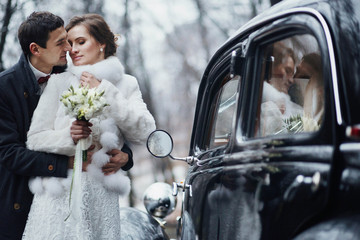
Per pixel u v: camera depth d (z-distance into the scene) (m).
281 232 2.38
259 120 2.90
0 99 3.64
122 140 3.88
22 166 3.56
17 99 3.68
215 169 3.15
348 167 2.10
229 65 3.38
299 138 2.39
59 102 3.70
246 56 3.01
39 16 3.75
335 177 2.14
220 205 2.99
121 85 3.92
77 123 3.55
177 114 33.75
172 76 31.77
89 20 3.89
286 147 2.46
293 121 3.01
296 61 2.79
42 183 3.59
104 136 3.67
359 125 2.01
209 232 3.13
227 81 3.41
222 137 3.36
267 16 2.93
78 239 3.54
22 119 3.70
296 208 2.29
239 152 2.85
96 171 3.66
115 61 3.87
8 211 3.61
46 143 3.57
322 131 2.26
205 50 29.28
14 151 3.58
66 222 3.56
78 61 3.85
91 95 3.49
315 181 2.19
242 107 2.96
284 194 2.37
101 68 3.78
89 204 3.64
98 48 3.89
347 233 1.97
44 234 3.54
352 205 2.05
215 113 3.65
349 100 2.19
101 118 3.68
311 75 2.82
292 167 2.37
